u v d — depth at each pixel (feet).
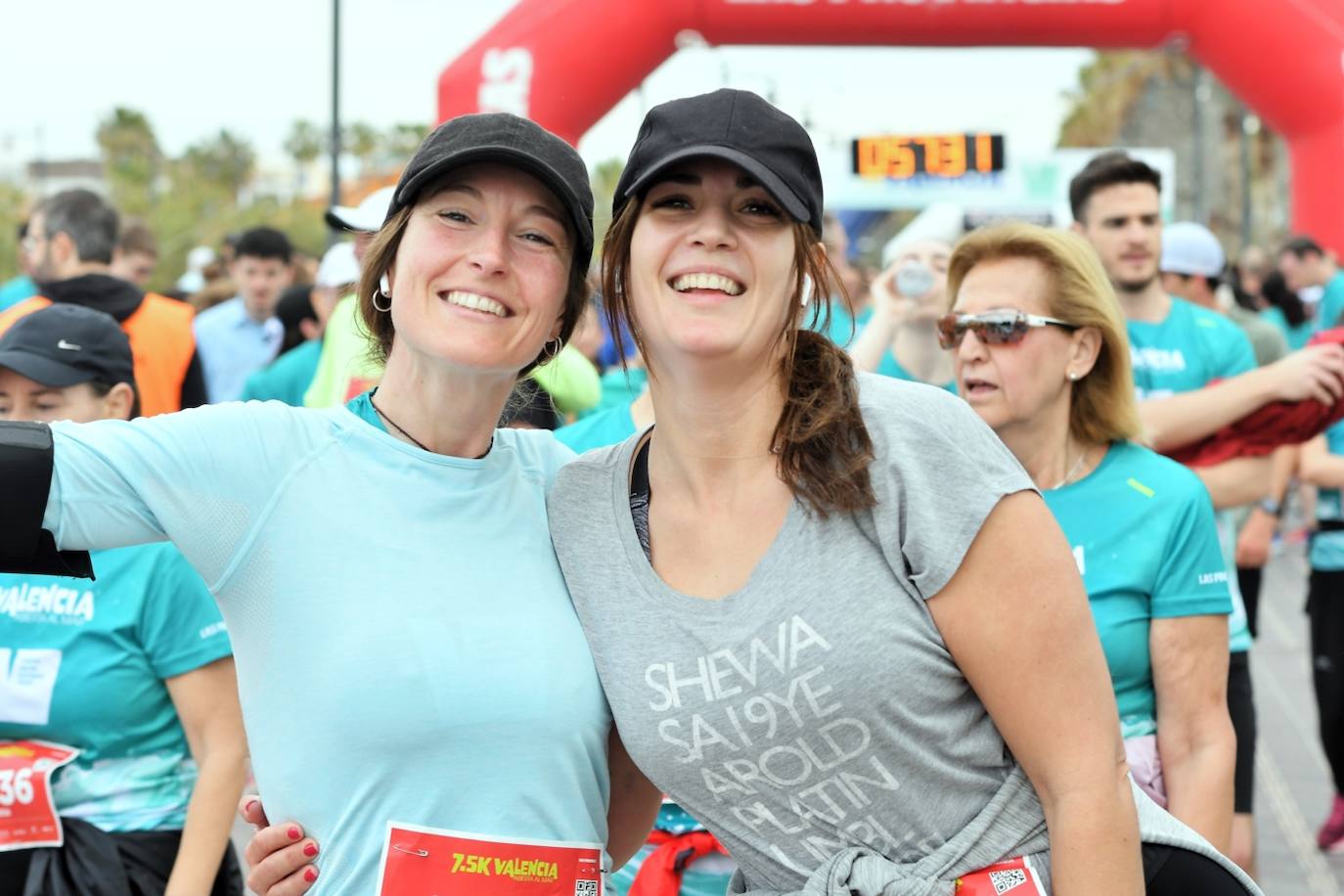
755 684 6.77
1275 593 39.34
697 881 9.74
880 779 6.89
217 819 9.93
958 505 6.72
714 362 6.83
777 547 6.83
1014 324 10.27
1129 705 10.12
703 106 6.87
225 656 9.97
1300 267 38.34
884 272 15.47
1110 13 33.47
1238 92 34.53
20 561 6.69
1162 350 16.33
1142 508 10.19
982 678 6.82
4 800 9.57
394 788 6.86
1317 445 20.03
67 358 10.05
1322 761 23.71
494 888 6.92
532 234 7.18
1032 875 6.91
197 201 181.68
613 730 7.66
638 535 7.25
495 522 7.28
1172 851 7.32
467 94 32.27
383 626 6.85
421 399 7.27
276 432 7.04
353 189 103.71
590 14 32.19
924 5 33.19
